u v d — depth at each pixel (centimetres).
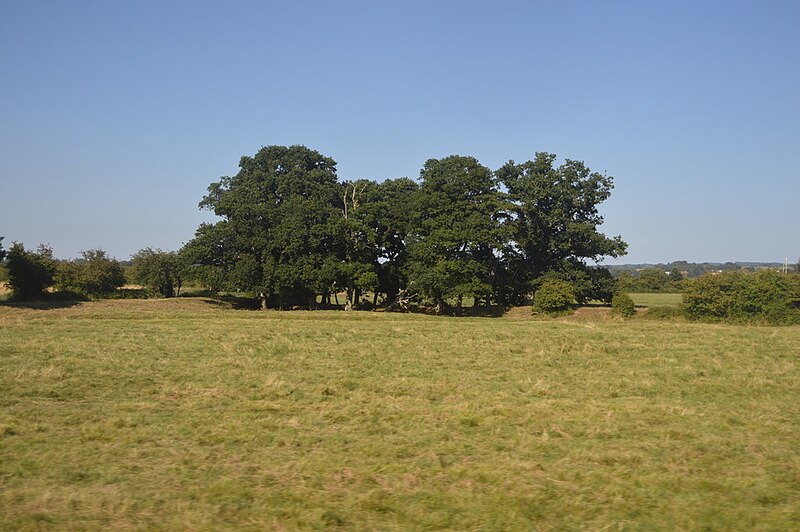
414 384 1372
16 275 4675
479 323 3344
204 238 4916
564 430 989
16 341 1998
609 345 2094
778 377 1498
